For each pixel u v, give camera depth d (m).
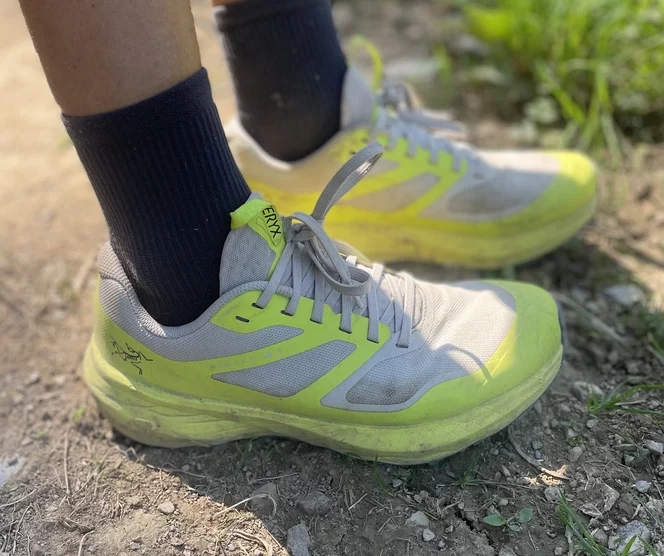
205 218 0.30
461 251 0.48
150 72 0.27
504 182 0.46
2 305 0.48
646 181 0.56
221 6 0.40
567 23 0.67
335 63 0.43
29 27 0.27
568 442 0.36
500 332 0.35
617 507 0.33
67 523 0.33
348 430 0.34
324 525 0.33
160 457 0.37
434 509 0.33
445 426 0.33
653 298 0.46
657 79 0.63
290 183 0.45
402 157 0.44
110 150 0.28
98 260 0.34
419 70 0.72
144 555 0.32
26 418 0.40
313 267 0.33
